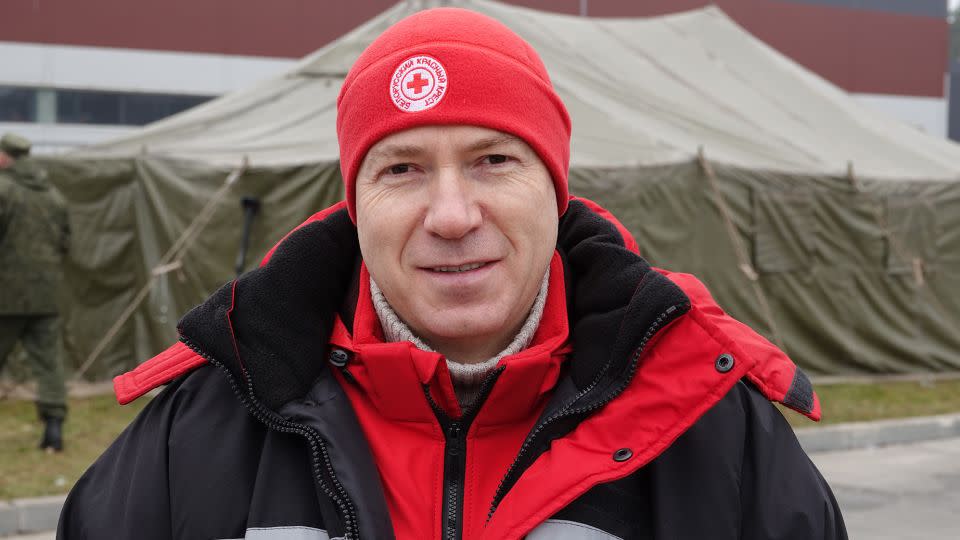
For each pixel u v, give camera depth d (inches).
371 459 45.6
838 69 1001.5
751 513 45.9
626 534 45.1
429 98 43.4
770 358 50.7
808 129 407.2
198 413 48.0
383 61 45.2
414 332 47.9
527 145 45.6
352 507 43.1
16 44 817.5
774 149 367.2
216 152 318.0
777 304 345.4
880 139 413.1
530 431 46.5
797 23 983.0
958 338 370.3
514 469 45.5
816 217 351.6
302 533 44.3
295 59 868.6
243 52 860.0
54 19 824.3
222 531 45.3
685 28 469.1
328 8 871.1
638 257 48.4
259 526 44.5
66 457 221.6
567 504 44.4
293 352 46.6
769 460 46.6
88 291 314.0
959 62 1300.4
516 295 45.7
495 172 44.9
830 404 307.9
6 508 180.4
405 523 45.5
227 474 46.1
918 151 414.9
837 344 353.1
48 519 183.6
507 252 45.2
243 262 297.7
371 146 45.4
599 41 426.0
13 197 221.9
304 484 45.5
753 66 450.3
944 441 282.8
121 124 844.6
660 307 44.3
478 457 47.3
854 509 205.3
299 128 336.5
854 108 457.1
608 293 47.4
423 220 44.6
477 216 44.0
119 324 310.8
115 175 314.8
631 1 911.0
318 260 48.8
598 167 314.0
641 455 43.9
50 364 227.9
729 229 329.1
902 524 192.9
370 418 47.9
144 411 50.4
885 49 1018.7
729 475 45.8
